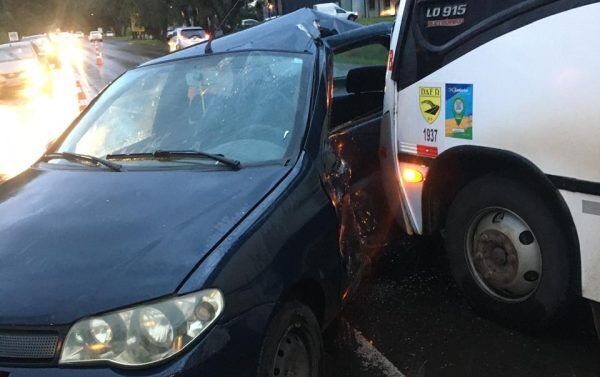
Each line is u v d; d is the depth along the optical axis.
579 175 2.90
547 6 2.94
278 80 3.48
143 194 2.74
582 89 2.82
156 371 2.02
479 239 3.55
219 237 2.38
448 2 3.44
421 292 4.05
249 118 3.32
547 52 2.95
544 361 3.16
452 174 3.71
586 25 2.79
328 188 3.08
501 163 3.36
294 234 2.64
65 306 2.10
